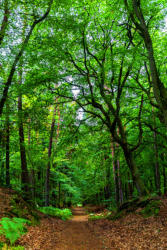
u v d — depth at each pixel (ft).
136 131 59.47
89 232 34.99
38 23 40.75
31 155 59.11
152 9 37.11
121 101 44.68
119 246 23.17
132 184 77.00
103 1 38.99
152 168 66.28
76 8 39.01
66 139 46.06
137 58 36.14
